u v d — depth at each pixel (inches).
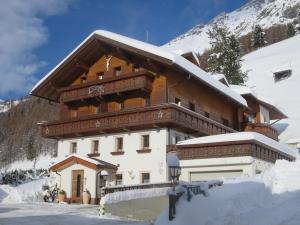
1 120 4109.3
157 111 1076.5
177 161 1042.7
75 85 1272.1
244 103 1464.1
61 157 1282.0
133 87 1138.0
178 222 489.1
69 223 627.2
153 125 1095.6
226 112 1472.7
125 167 1145.4
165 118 1058.7
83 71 1338.6
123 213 769.6
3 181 1851.6
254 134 941.2
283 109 2092.8
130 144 1150.3
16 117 4035.4
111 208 756.6
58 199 1121.4
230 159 916.0
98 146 1219.2
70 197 1114.7
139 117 1105.4
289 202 526.0
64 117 1333.7
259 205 523.5
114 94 1200.8
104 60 1291.8
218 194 521.3
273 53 3449.8
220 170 927.7
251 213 490.3
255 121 1640.0
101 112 1237.7
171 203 504.4
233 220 466.0
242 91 1583.4
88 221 656.4
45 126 1301.7
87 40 1243.8
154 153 1099.9
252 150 900.0
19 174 2049.7
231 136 938.1
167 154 1073.5
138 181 1111.6
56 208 888.9
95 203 1064.8
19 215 725.9
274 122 1886.1
